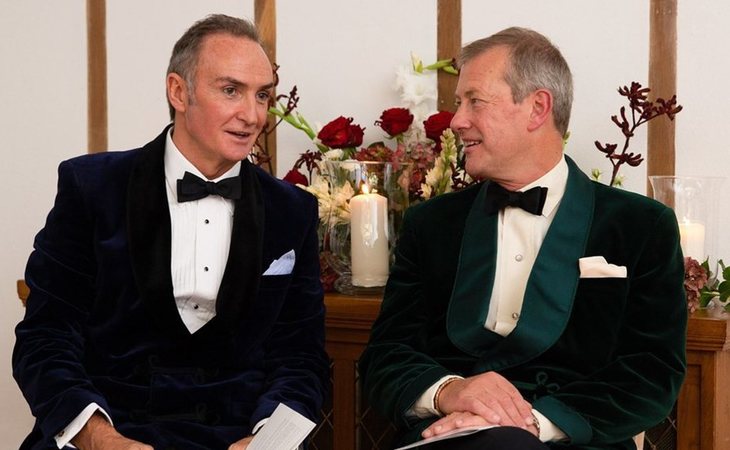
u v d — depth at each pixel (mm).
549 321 2338
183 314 2443
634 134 3186
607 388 2273
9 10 3891
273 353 2520
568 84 2434
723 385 2652
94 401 2240
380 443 2982
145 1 3756
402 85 3361
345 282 3066
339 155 3197
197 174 2449
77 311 2428
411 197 3121
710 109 3104
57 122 3871
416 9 3426
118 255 2379
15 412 3963
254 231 2428
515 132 2400
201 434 2346
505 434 2043
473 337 2410
